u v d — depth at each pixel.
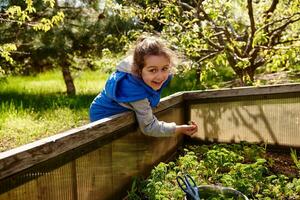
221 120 3.88
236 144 3.75
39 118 6.47
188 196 2.29
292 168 3.39
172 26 5.92
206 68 5.89
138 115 2.67
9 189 1.67
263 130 3.78
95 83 11.77
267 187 2.86
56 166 1.98
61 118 6.45
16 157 1.67
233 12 6.70
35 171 1.83
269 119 3.75
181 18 6.30
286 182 2.88
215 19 6.00
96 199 2.38
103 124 2.35
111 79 2.64
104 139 2.43
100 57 9.91
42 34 9.00
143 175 3.00
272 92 3.70
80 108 7.34
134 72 2.56
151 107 2.82
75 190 2.16
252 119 3.80
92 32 9.31
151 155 3.12
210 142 3.94
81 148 2.20
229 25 6.38
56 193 2.00
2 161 1.60
